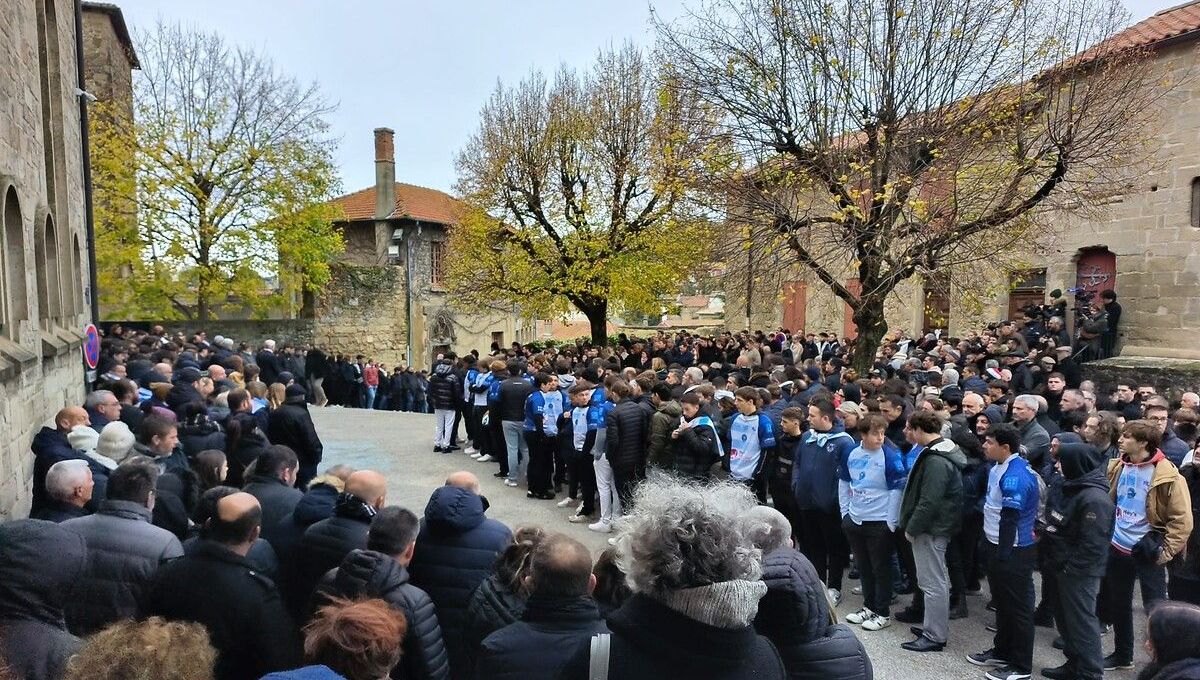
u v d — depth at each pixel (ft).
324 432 47.73
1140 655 17.69
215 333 74.38
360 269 85.81
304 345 79.77
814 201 37.17
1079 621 15.57
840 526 20.59
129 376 34.19
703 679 5.98
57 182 32.58
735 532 6.42
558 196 66.95
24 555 8.03
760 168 37.35
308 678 5.90
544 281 66.23
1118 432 18.94
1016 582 16.07
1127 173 47.98
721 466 24.97
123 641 6.01
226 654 9.48
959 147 33.35
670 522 6.31
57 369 28.60
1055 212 42.52
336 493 13.24
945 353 39.27
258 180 74.13
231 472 18.89
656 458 23.67
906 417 22.29
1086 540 15.43
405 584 9.86
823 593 10.12
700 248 56.29
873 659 17.21
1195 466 17.31
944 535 17.37
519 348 54.39
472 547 11.79
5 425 20.13
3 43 22.45
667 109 49.37
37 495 15.87
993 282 41.37
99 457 15.56
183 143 71.67
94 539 10.64
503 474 35.60
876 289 33.81
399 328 89.76
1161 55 47.37
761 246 35.76
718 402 27.20
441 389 40.88
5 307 21.13
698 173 39.70
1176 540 15.90
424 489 32.89
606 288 64.75
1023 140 33.91
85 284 39.34
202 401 23.66
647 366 50.37
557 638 8.05
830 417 20.48
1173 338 47.44
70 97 36.17
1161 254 48.11
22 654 7.64
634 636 6.23
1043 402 24.43
